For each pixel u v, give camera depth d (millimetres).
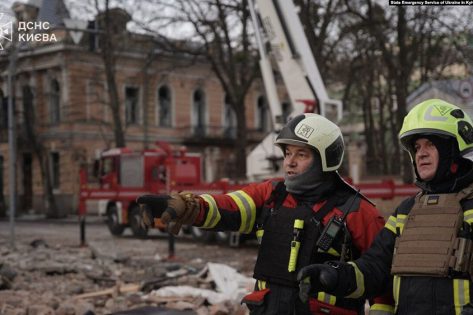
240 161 27953
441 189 2654
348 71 30016
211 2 25250
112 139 38250
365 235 3012
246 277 9547
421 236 2576
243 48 27000
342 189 3137
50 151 37469
